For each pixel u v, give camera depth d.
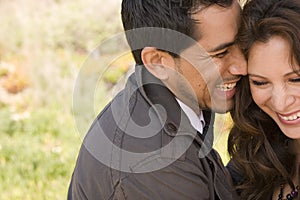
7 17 9.63
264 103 2.58
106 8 9.41
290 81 2.46
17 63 8.58
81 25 9.09
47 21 9.41
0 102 7.80
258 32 2.43
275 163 2.88
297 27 2.39
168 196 2.41
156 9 2.38
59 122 7.04
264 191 2.98
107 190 2.47
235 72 2.51
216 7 2.35
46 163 6.04
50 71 8.07
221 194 2.59
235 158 2.99
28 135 6.80
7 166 6.04
